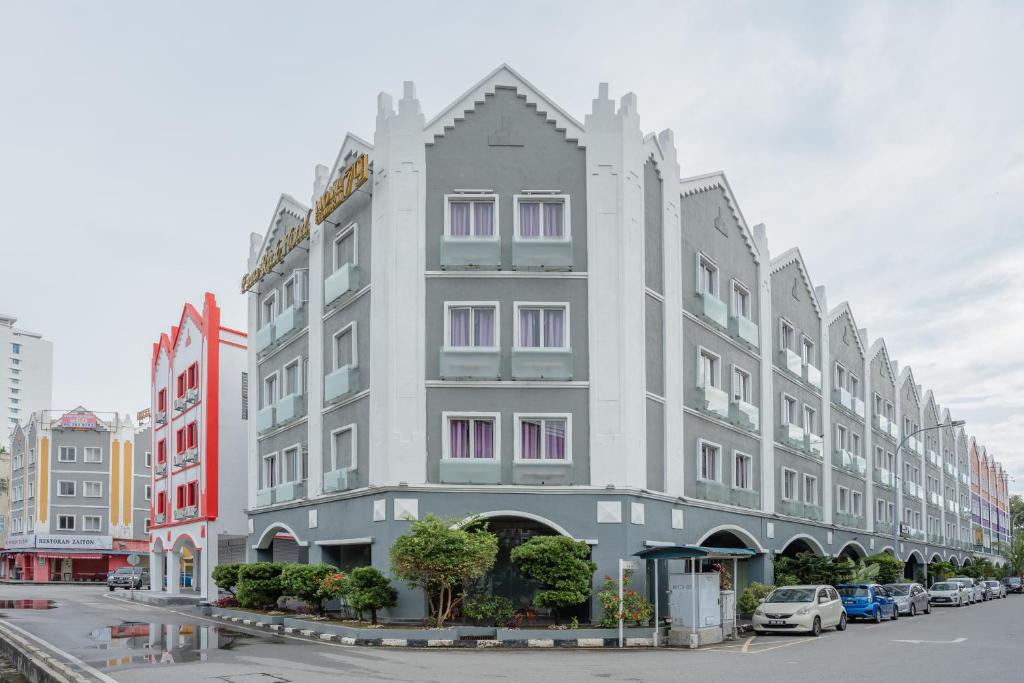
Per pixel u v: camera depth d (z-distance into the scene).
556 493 24.44
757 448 33.97
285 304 34.00
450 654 19.94
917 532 58.31
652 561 26.00
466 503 24.39
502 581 25.20
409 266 25.23
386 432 24.67
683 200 29.55
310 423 30.00
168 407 47.41
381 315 25.48
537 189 25.66
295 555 34.88
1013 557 91.62
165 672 16.17
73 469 71.38
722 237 32.41
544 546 22.80
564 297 25.31
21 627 25.78
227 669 16.62
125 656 18.77
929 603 42.34
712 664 18.39
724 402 30.78
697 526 28.62
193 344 43.84
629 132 26.14
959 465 78.94
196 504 41.78
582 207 25.67
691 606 23.12
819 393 41.31
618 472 24.56
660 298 27.31
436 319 25.16
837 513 42.69
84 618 29.75
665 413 26.95
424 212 25.50
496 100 26.05
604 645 22.47
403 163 25.64
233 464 41.56
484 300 25.27
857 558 47.03
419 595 23.77
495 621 23.14
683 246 29.33
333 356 28.83
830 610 28.17
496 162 25.77
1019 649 21.78
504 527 25.44
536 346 25.27
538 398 24.94
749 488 32.94
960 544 73.06
